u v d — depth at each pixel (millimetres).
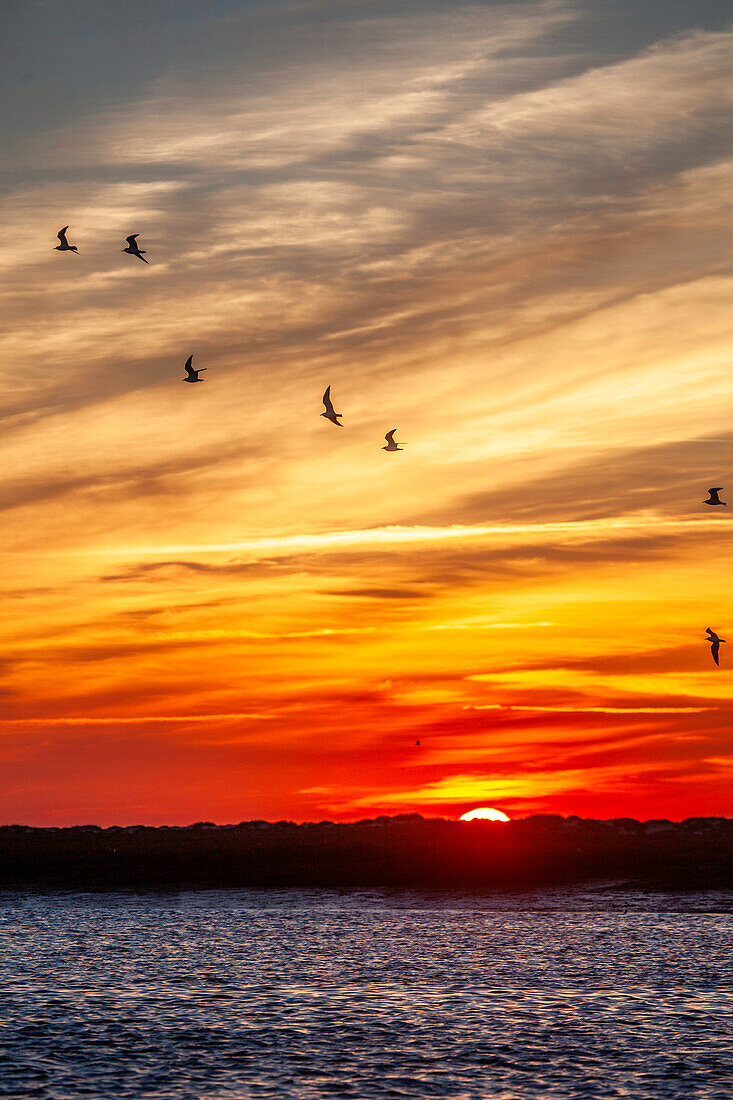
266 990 72812
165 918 119812
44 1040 58125
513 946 93250
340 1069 52062
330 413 80000
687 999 67625
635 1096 46938
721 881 132000
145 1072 51812
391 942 97250
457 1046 56219
